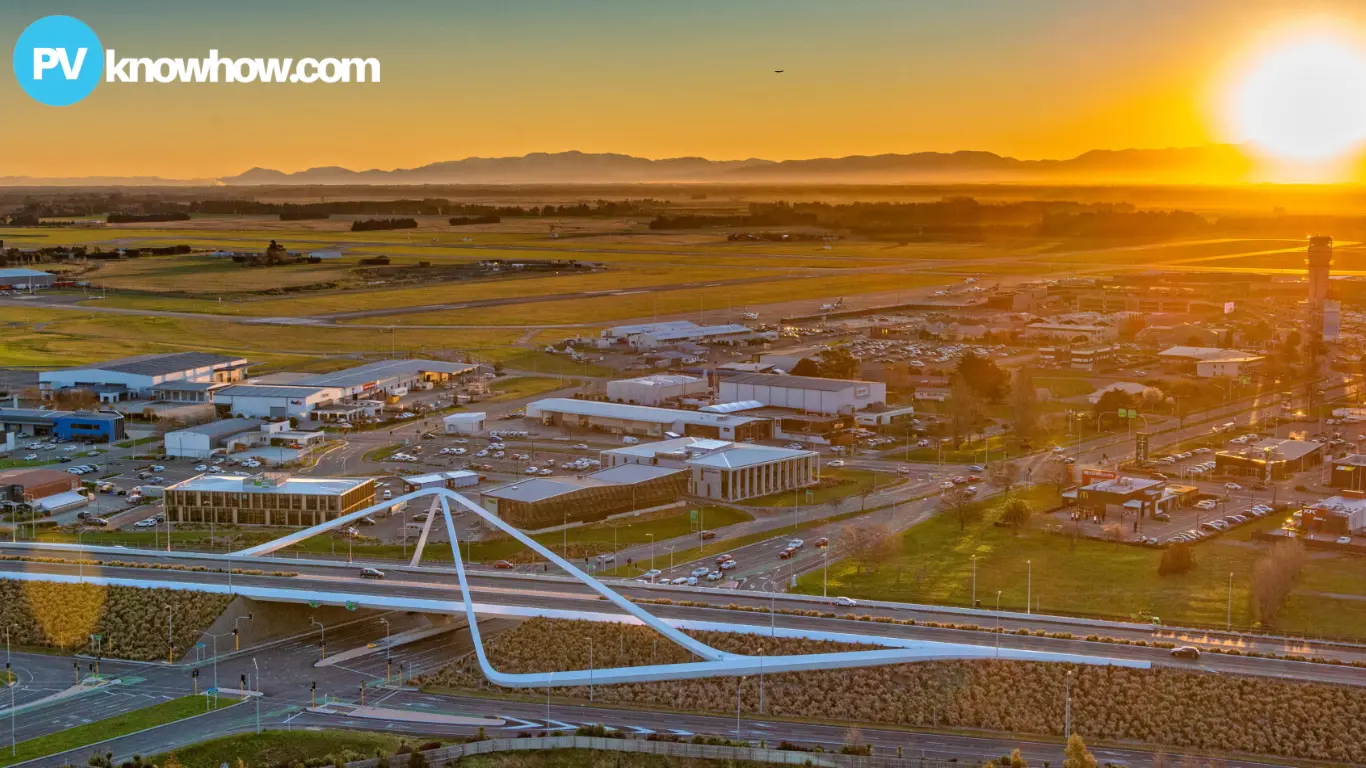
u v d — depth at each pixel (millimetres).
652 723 176875
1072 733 174625
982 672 186500
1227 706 177500
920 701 181750
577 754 167250
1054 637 197750
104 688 188625
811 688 184750
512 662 195125
